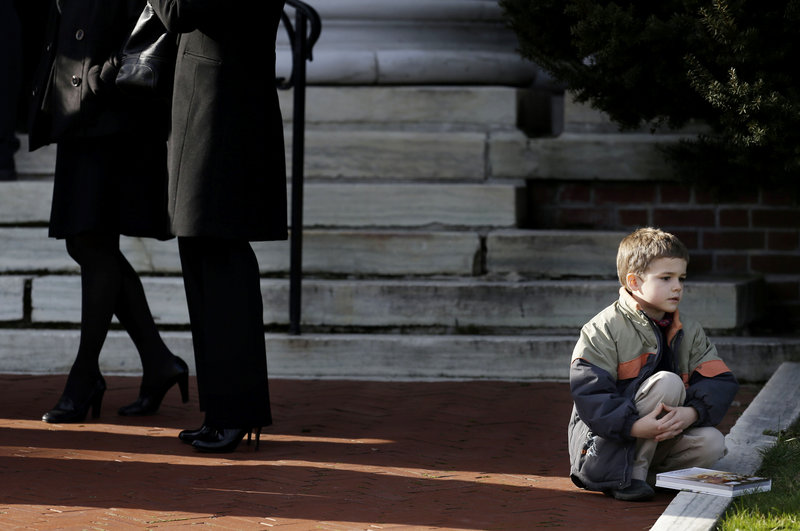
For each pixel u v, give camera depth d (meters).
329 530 5.39
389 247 11.07
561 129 13.78
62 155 7.89
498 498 6.07
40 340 10.34
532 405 8.87
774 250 12.05
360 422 8.20
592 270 11.02
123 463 6.81
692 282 10.67
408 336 10.26
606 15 8.20
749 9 8.09
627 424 5.87
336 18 13.28
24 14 8.71
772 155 8.52
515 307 10.48
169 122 7.63
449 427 8.03
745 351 9.99
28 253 11.10
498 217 11.60
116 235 8.19
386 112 12.77
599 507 5.88
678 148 10.25
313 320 10.57
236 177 6.99
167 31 7.12
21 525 5.40
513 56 13.34
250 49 7.09
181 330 10.65
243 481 6.40
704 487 5.84
